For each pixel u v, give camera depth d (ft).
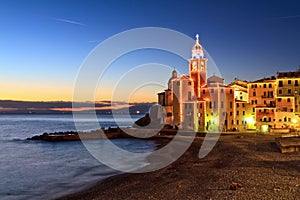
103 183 125.08
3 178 146.10
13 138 382.22
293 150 167.22
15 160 207.51
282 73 311.06
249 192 87.66
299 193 84.74
